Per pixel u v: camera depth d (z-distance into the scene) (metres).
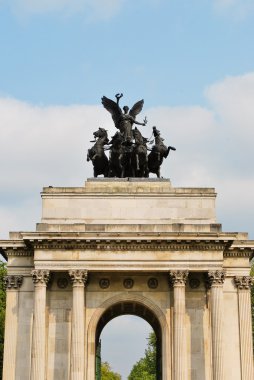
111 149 144.88
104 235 127.44
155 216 138.12
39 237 127.31
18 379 129.50
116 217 138.00
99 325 141.00
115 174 143.38
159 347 137.88
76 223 133.00
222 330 126.44
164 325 131.62
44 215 137.62
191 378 128.38
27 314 133.12
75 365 123.75
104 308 132.75
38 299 126.69
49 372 128.38
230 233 127.94
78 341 124.94
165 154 144.88
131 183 140.50
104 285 133.88
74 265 127.69
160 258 128.00
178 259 127.94
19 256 135.62
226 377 129.62
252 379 129.50
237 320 133.00
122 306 140.62
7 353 130.88
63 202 138.50
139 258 127.88
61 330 130.38
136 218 137.88
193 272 130.25
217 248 128.62
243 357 130.50
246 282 134.25
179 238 127.44
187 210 138.50
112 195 138.88
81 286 127.31
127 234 127.38
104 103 151.50
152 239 127.19
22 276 134.62
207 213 138.50
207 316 131.38
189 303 132.12
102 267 127.56
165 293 133.50
